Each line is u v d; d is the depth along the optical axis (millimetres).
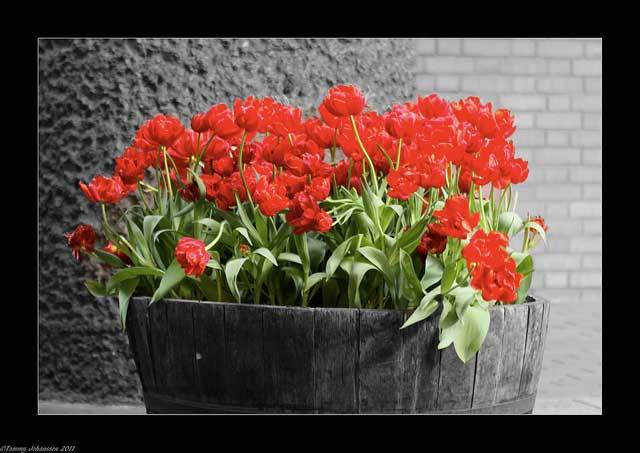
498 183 2525
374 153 2553
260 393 2469
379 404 2432
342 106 2486
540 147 6566
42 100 3316
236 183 2564
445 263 2467
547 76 6551
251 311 2463
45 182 3309
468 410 2455
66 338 3318
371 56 3406
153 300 2539
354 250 2498
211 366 2500
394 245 2459
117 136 3281
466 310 2406
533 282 6582
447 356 2430
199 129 2564
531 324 2500
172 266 2551
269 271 2539
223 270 2559
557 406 3523
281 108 2590
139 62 3279
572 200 6609
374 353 2424
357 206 2514
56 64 3307
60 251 3307
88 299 3311
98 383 3314
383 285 2502
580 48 6578
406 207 2588
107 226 2658
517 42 6512
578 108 6586
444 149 2475
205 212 2590
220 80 3289
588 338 5008
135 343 2615
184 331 2521
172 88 3277
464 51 6465
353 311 2424
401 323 2416
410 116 2488
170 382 2553
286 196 2541
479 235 2346
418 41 6426
